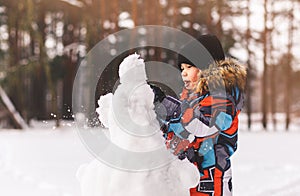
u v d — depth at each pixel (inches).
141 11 1003.9
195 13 1081.4
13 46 1172.5
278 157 464.8
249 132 987.3
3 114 1062.4
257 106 2000.5
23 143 600.4
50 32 1220.5
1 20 1172.5
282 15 1147.3
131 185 96.9
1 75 1121.4
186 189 101.6
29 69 1099.3
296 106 1605.6
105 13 1007.0
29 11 1047.6
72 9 1136.2
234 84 114.3
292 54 1172.5
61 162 392.5
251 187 278.4
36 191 258.2
